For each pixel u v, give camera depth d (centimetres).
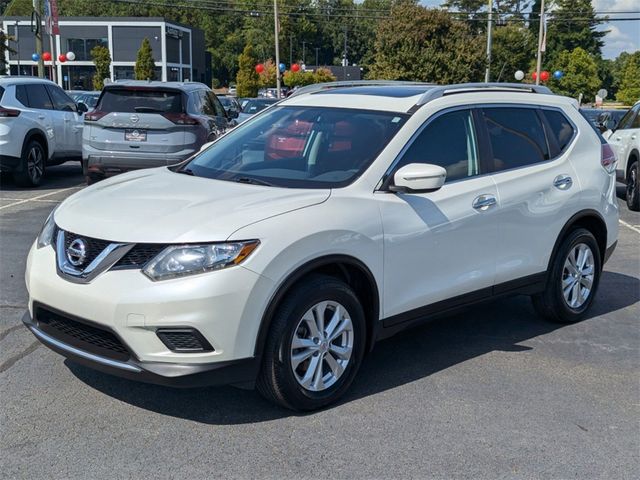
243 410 428
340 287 425
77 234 405
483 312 640
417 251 467
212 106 1319
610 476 370
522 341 566
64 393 445
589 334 588
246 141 531
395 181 449
